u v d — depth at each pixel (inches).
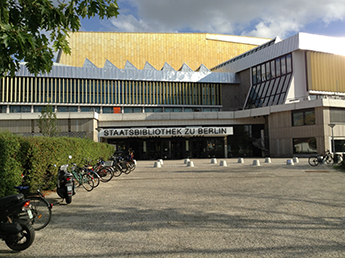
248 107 1902.1
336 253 164.4
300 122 1439.5
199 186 445.7
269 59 1887.3
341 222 227.1
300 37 1678.2
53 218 262.7
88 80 1987.0
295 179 506.6
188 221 239.9
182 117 1662.2
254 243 183.3
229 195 357.1
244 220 239.0
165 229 218.8
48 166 405.4
